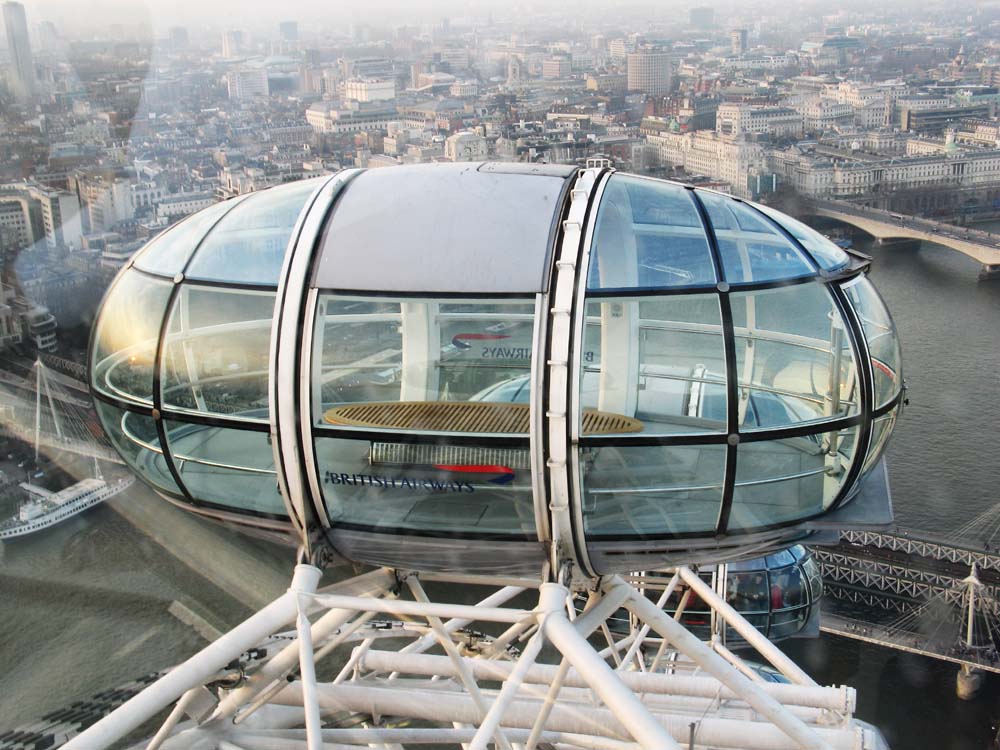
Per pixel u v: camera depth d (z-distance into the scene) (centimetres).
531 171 1033
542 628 951
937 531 6166
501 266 937
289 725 1313
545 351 917
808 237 1055
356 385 964
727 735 1298
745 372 960
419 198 998
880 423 1021
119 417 1079
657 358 951
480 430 945
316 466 982
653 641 1922
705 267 970
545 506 954
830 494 1015
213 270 1020
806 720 1541
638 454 942
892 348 1059
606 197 981
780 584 3183
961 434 7519
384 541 1018
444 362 952
